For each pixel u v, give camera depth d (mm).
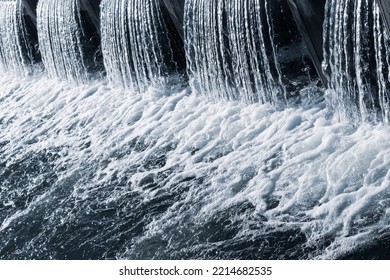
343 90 7469
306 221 6348
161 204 7625
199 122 9078
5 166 10359
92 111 11344
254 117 8547
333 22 7281
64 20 12828
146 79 11016
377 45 6730
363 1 6754
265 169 7383
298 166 7133
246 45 8547
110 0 11234
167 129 9375
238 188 7285
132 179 8438
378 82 6898
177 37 10352
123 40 11102
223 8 8734
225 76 9164
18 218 8523
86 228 7746
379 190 6199
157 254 6789
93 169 9141
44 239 7852
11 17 15234
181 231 7012
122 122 10359
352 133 7297
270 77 8391
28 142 11172
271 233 6402
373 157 6648
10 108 13703
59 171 9500
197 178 7836
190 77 9906
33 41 14938
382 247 5707
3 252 7879
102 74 12719
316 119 7871
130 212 7719
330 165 6859
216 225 6863
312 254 5938
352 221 6062
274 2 8047
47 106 12805
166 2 9898
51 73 14188
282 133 7926
